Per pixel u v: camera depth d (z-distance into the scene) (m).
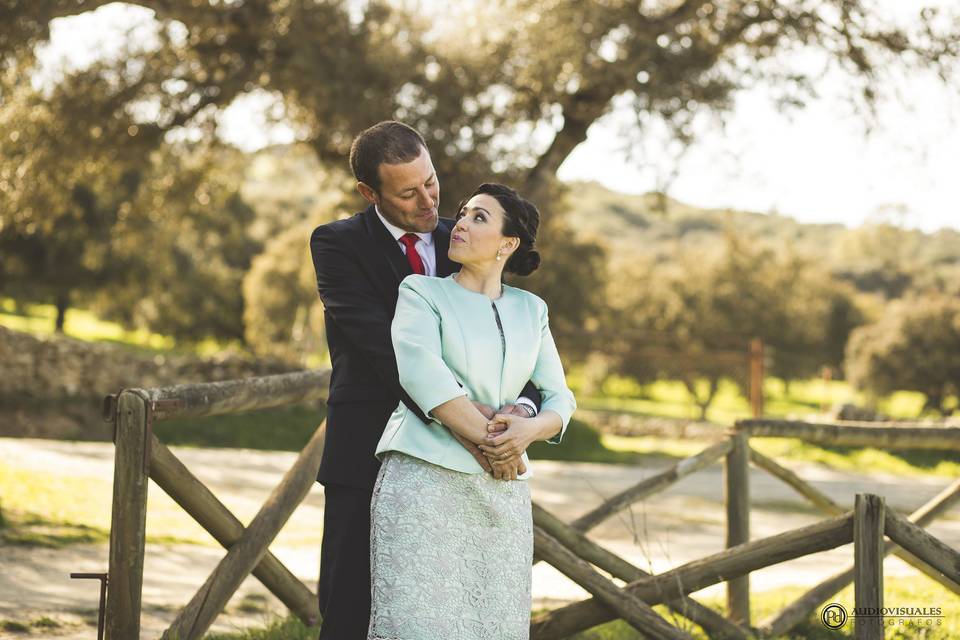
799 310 40.78
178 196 17.14
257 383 3.86
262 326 37.59
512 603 2.87
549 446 17.56
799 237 87.50
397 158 3.11
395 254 3.19
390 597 2.77
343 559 3.08
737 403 37.09
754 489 13.11
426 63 13.92
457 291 2.97
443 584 2.78
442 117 13.66
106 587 3.28
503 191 3.04
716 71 14.29
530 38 13.29
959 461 16.84
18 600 4.78
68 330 42.31
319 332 25.33
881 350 32.72
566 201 17.14
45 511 7.34
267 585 4.25
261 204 45.94
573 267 32.50
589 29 13.27
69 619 4.50
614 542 8.52
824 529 3.46
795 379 40.28
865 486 13.73
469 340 2.91
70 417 15.87
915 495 12.75
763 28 14.79
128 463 3.24
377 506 2.85
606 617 3.80
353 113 13.59
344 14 13.68
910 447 5.14
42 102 14.02
